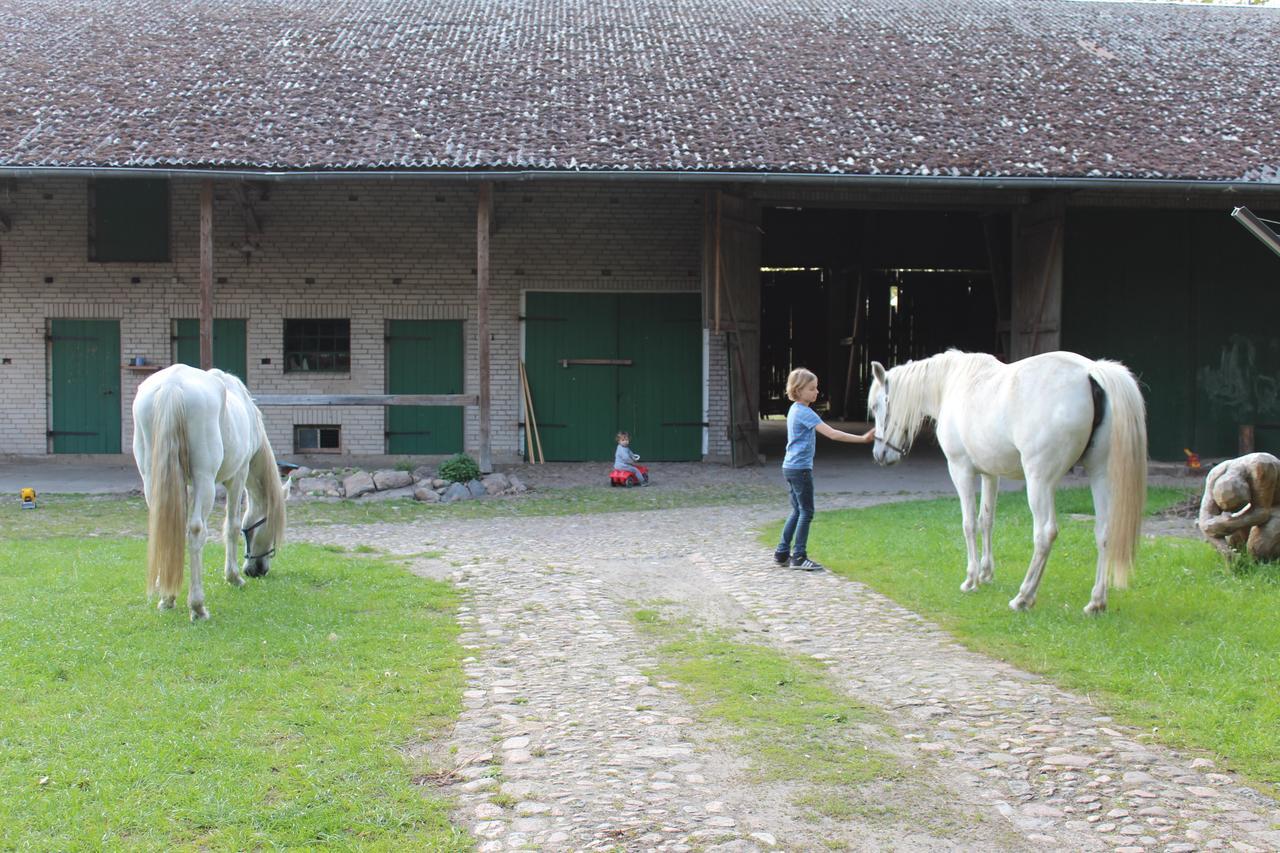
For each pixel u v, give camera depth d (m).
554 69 17.73
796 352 28.00
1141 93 17.44
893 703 5.42
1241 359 18.27
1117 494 6.68
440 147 14.61
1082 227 18.14
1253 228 8.24
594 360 18.33
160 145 14.44
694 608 7.71
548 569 9.27
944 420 7.91
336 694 5.48
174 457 6.68
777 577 8.77
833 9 22.03
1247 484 7.87
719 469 17.45
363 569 8.96
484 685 5.73
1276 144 15.62
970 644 6.54
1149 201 17.05
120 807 4.06
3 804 4.06
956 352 8.08
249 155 14.22
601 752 4.75
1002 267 19.41
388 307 18.05
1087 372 6.91
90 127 14.97
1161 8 23.38
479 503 14.09
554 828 4.00
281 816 4.04
